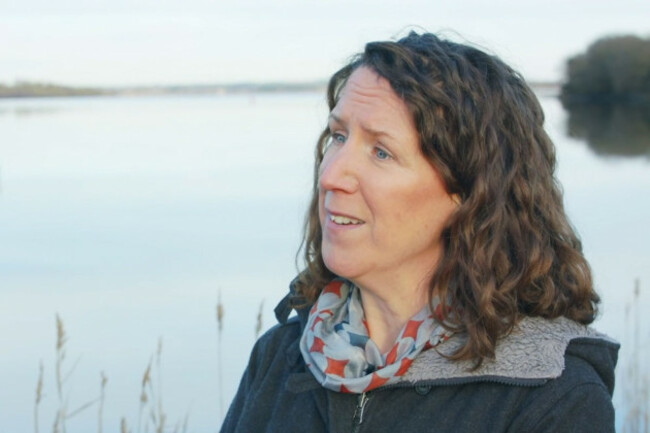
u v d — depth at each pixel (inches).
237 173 897.5
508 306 73.2
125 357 285.7
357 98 75.3
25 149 1323.8
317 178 88.2
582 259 77.2
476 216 74.1
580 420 70.3
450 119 73.0
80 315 346.9
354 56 82.2
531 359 72.2
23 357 291.0
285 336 89.9
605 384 75.3
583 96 1736.0
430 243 75.9
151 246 507.5
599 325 301.9
